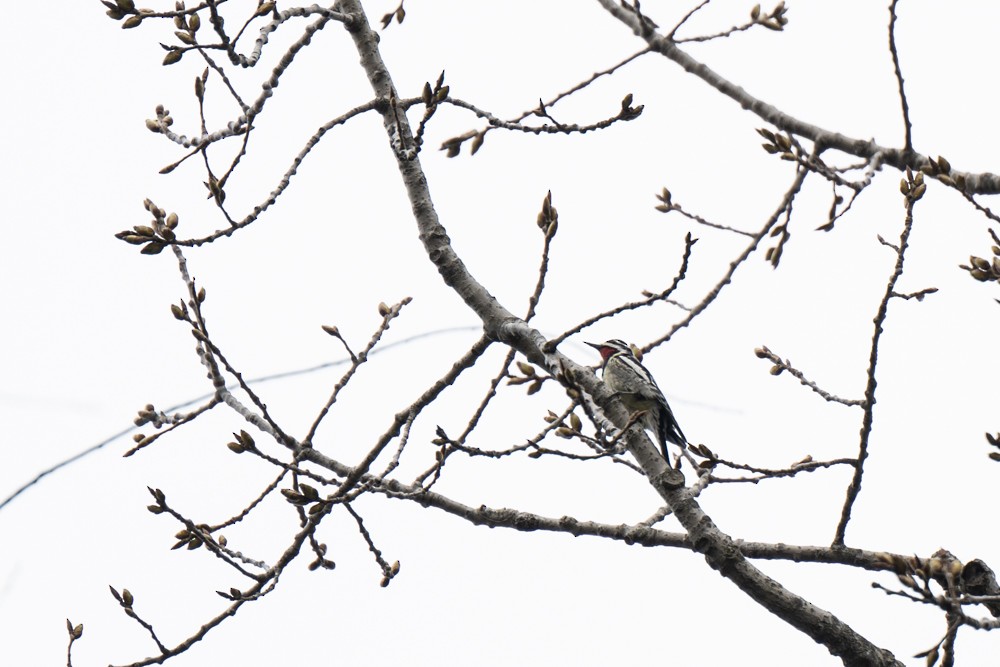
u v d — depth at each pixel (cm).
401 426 1092
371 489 1074
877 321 949
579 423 1034
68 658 1017
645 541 1094
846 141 1304
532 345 1038
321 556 1079
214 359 1202
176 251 1095
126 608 1035
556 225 1036
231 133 1026
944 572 846
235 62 1023
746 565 977
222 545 1077
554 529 1118
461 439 1113
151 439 1151
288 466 1064
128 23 1008
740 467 1018
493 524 1128
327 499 1048
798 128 1336
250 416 1174
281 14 1073
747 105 1360
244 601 1051
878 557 855
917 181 948
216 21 1000
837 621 961
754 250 1252
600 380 1038
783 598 966
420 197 1109
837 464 999
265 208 1030
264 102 1035
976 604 839
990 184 1213
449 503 1128
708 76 1354
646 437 1030
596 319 1009
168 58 1009
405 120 1120
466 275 1087
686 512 997
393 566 1093
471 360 1082
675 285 994
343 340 1138
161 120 1060
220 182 1017
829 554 1021
